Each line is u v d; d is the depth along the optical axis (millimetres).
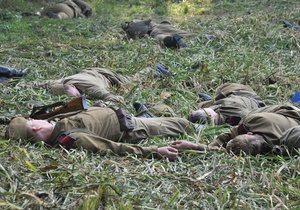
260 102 9617
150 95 10141
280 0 20797
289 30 15227
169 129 8312
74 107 8055
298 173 6750
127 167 6852
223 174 6672
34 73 11273
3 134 7844
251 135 7453
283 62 12430
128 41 14594
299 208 5812
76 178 6234
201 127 8500
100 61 12492
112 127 7918
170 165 7055
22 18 17688
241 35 14734
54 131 7570
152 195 5988
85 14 19266
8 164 6520
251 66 11914
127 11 21094
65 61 12367
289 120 7832
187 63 12125
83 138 7340
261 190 6332
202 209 5801
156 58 12570
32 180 6215
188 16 20016
